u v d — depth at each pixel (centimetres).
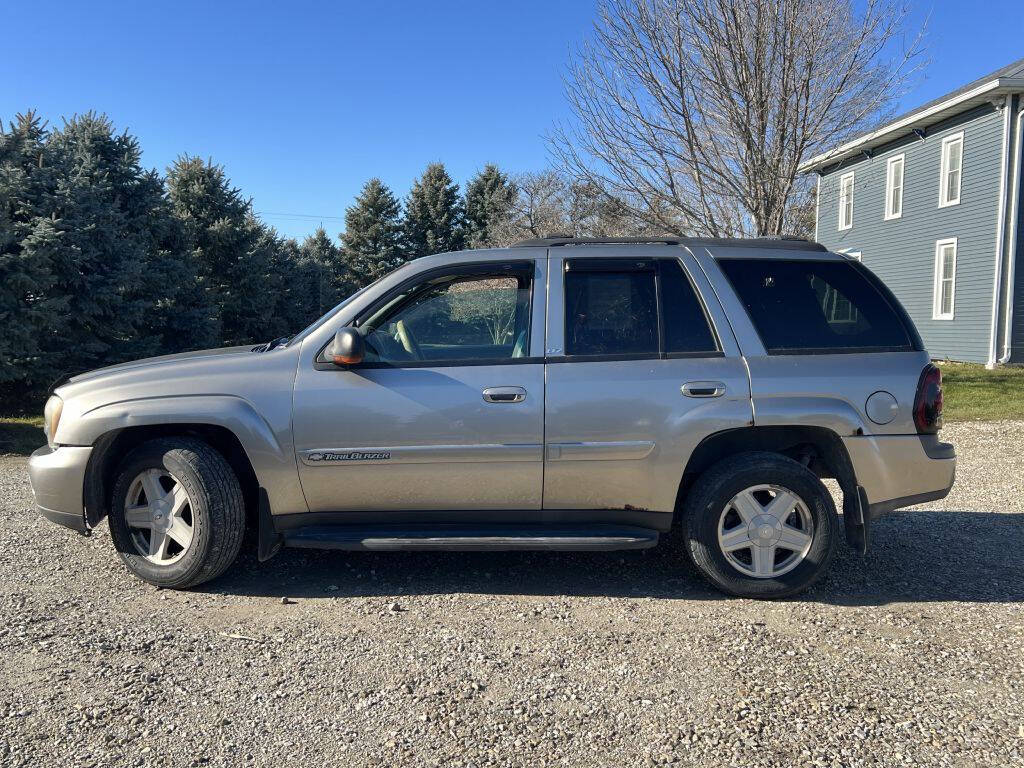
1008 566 465
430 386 398
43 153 1220
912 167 2127
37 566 455
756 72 1083
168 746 269
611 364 402
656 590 422
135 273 1312
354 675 321
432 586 428
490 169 5691
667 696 304
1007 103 1739
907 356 409
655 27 1118
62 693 304
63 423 415
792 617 384
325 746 270
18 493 662
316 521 414
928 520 574
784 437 414
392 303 417
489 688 311
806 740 273
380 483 403
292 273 3025
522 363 402
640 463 399
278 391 402
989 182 1819
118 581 430
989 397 1305
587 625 373
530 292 416
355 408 396
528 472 401
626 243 432
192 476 399
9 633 359
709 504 397
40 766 256
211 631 364
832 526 400
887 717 289
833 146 1213
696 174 1165
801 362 402
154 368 418
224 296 2144
